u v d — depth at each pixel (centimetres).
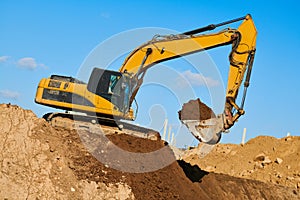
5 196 1733
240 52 2181
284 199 2456
